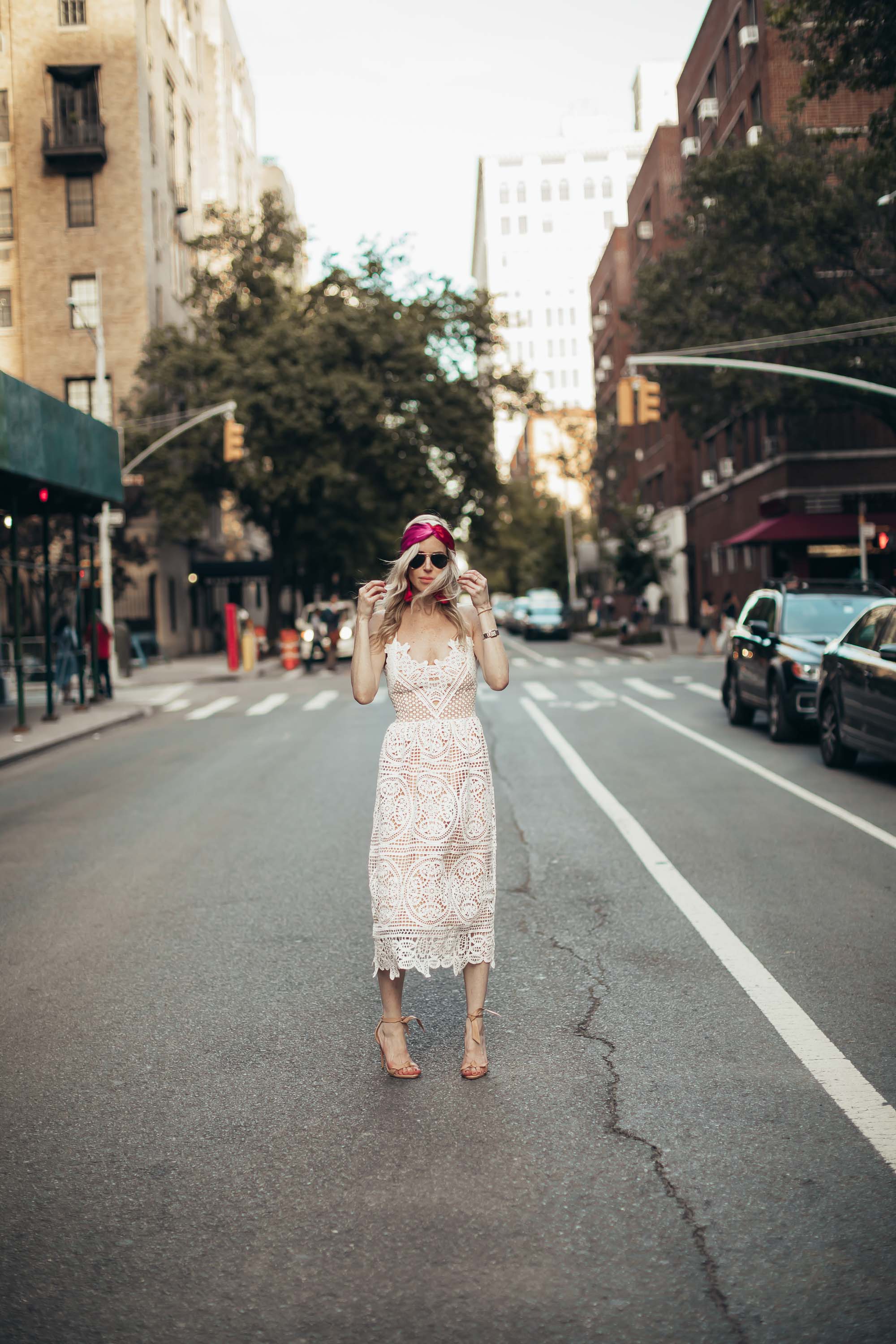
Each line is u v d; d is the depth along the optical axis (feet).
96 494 70.85
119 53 147.64
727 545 129.29
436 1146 12.42
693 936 20.40
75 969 19.63
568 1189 11.36
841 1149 12.05
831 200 87.15
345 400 130.82
